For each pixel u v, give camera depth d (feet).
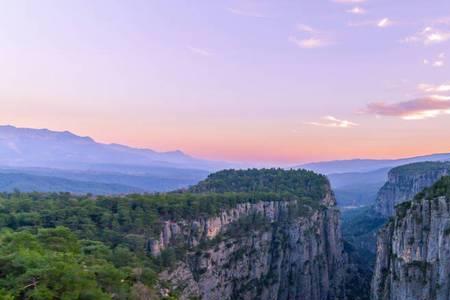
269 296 655.76
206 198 610.65
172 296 339.16
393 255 476.13
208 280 542.16
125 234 458.50
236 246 613.52
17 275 204.33
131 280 307.37
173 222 532.73
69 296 197.77
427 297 407.44
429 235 420.77
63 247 289.94
